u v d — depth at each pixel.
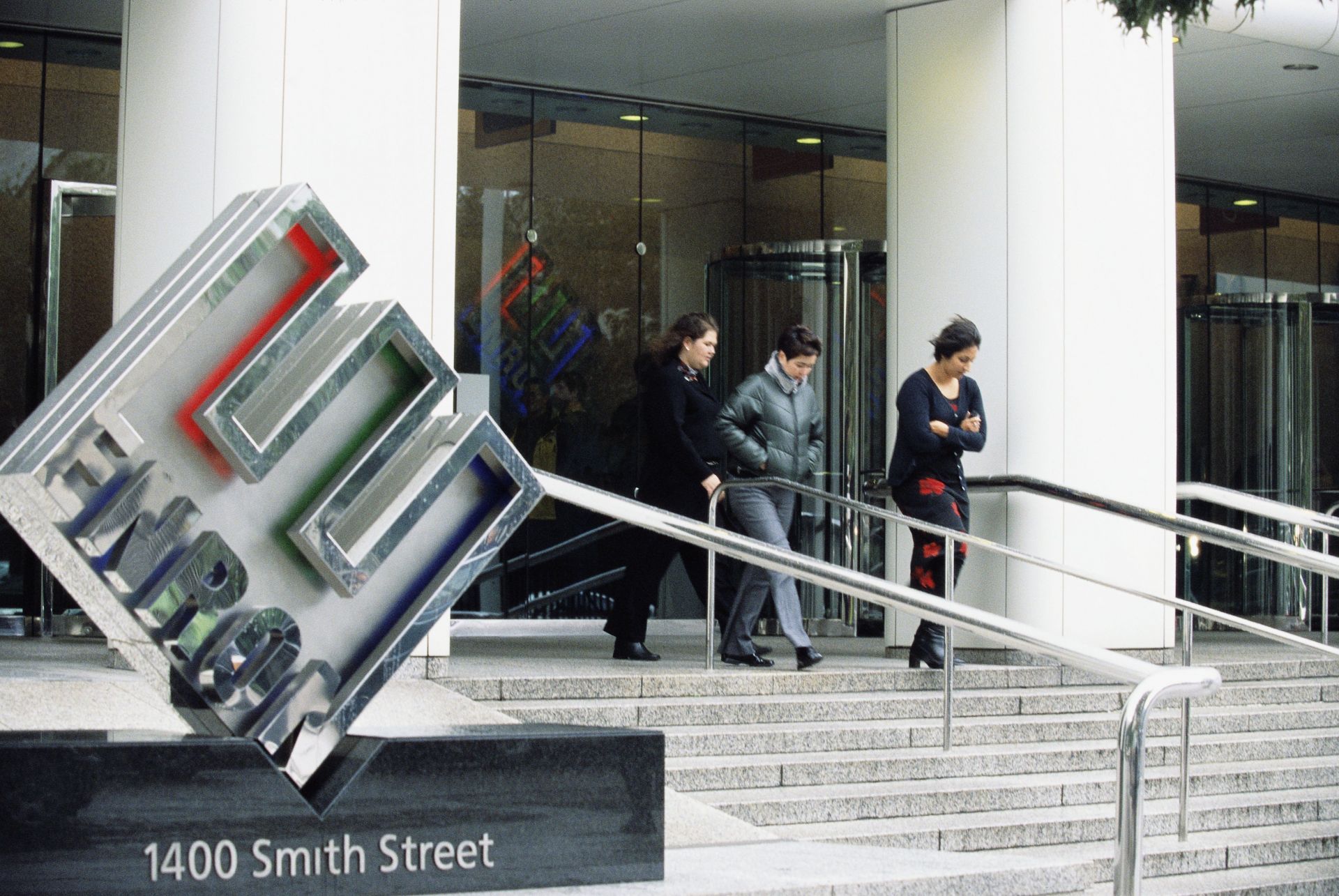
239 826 3.72
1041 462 9.56
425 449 4.23
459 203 11.91
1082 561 9.53
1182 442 14.46
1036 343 9.59
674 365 9.07
